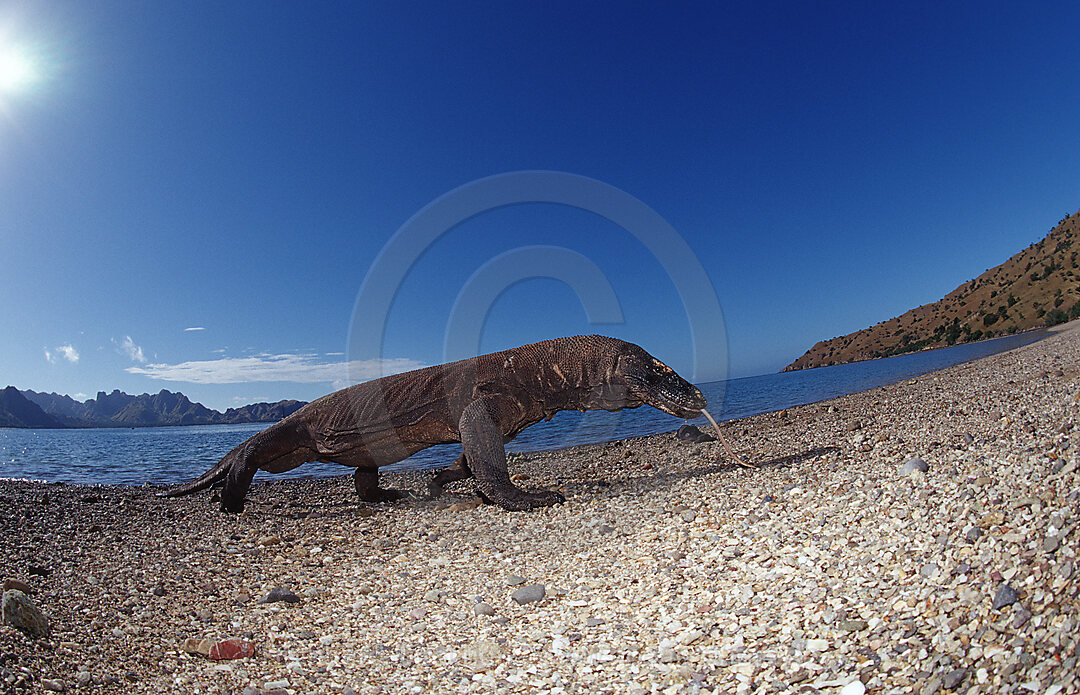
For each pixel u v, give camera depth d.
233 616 0.82
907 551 0.73
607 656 0.65
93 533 1.31
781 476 1.30
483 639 0.72
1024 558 0.59
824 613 0.64
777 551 0.85
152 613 0.81
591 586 0.87
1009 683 0.44
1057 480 0.77
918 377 4.64
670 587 0.81
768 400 4.21
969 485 0.88
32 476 2.80
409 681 0.62
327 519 1.47
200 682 0.61
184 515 1.55
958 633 0.53
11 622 0.66
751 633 0.64
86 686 0.57
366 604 0.87
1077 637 0.45
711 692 0.54
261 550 1.17
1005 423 1.52
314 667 0.66
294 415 1.64
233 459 1.62
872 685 0.49
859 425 1.97
